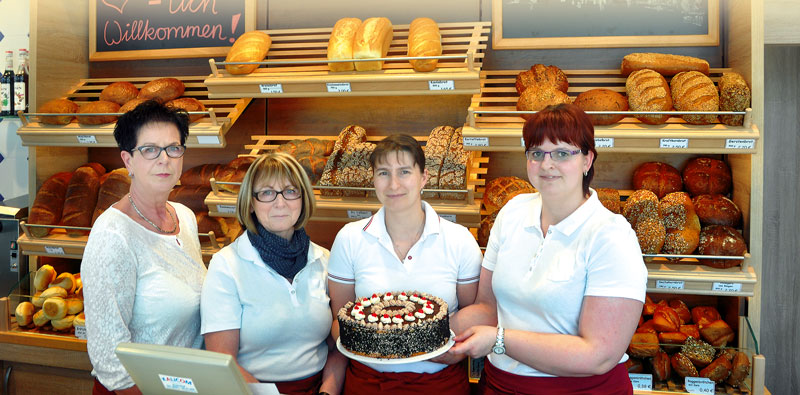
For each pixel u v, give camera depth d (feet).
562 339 4.98
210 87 8.32
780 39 7.49
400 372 5.91
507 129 7.46
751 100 7.30
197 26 9.94
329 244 9.86
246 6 9.71
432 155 8.08
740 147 7.06
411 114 9.57
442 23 9.13
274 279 5.82
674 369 7.21
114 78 10.21
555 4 8.91
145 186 5.65
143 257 5.59
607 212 5.26
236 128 10.07
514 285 5.47
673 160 8.77
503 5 9.05
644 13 8.69
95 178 9.42
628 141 7.28
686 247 7.34
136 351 4.22
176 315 5.69
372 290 6.21
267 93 8.16
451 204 7.82
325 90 7.98
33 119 9.00
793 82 8.84
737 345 7.66
